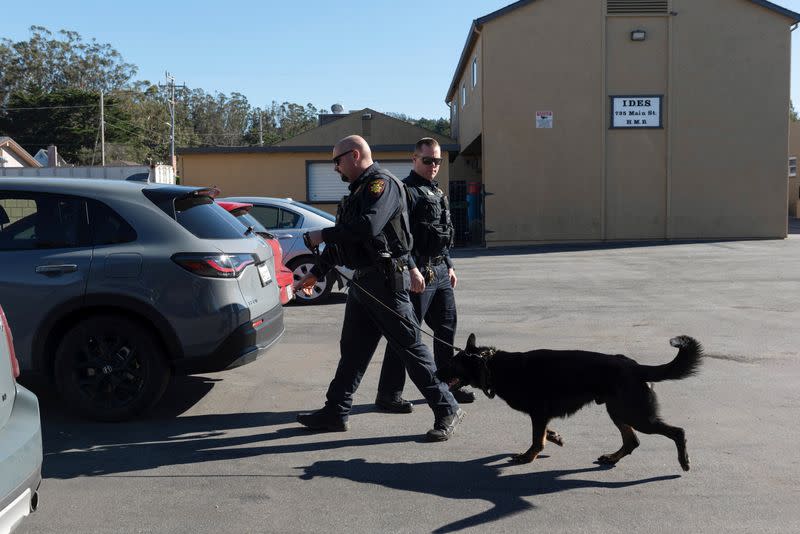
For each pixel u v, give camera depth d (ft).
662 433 13.39
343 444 15.61
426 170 17.48
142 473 14.02
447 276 18.30
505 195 69.46
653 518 11.93
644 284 39.24
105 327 16.47
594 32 68.23
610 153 69.10
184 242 16.55
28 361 16.40
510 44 68.44
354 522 11.89
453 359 15.34
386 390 17.85
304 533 11.51
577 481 13.52
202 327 16.33
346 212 15.49
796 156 122.01
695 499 12.64
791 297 33.83
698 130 68.80
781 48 67.82
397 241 15.60
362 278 15.62
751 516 11.96
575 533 11.44
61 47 256.11
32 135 220.84
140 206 16.85
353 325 16.26
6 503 9.31
